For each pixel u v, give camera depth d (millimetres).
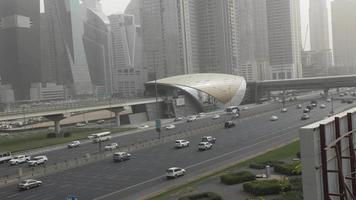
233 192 67938
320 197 27594
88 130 186500
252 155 100875
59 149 137625
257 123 166750
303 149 27531
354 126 32188
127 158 108000
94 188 80500
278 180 68812
